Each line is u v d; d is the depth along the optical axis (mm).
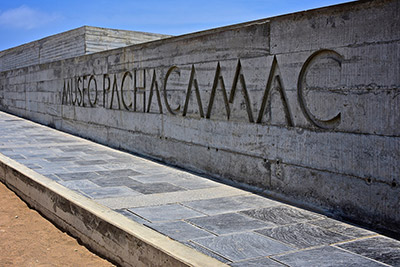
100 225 4230
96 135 10664
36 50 24406
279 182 5238
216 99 6316
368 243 3631
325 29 4559
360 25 4188
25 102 16547
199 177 6477
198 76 6684
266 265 3125
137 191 5512
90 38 19375
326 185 4605
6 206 5973
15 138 11055
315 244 3594
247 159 5754
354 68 4270
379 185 4062
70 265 3926
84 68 11180
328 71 4562
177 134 7336
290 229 4004
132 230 3824
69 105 12320
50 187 5461
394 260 3242
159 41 7762
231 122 6023
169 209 4664
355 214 4297
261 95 5465
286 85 5105
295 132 4988
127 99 9070
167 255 3297
